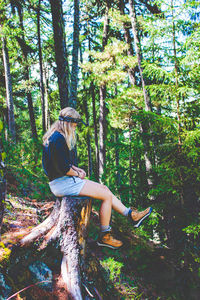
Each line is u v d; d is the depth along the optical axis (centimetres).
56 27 541
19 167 597
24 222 337
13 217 342
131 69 1115
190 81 452
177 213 416
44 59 1727
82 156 2384
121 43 1119
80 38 1670
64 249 260
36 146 710
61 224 262
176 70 452
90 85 1625
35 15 1370
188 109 441
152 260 287
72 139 261
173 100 457
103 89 1385
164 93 462
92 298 248
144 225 476
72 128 260
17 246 242
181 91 422
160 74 457
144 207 488
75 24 645
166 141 488
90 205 280
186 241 384
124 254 351
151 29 461
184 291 219
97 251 360
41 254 254
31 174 584
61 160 244
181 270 260
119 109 1103
